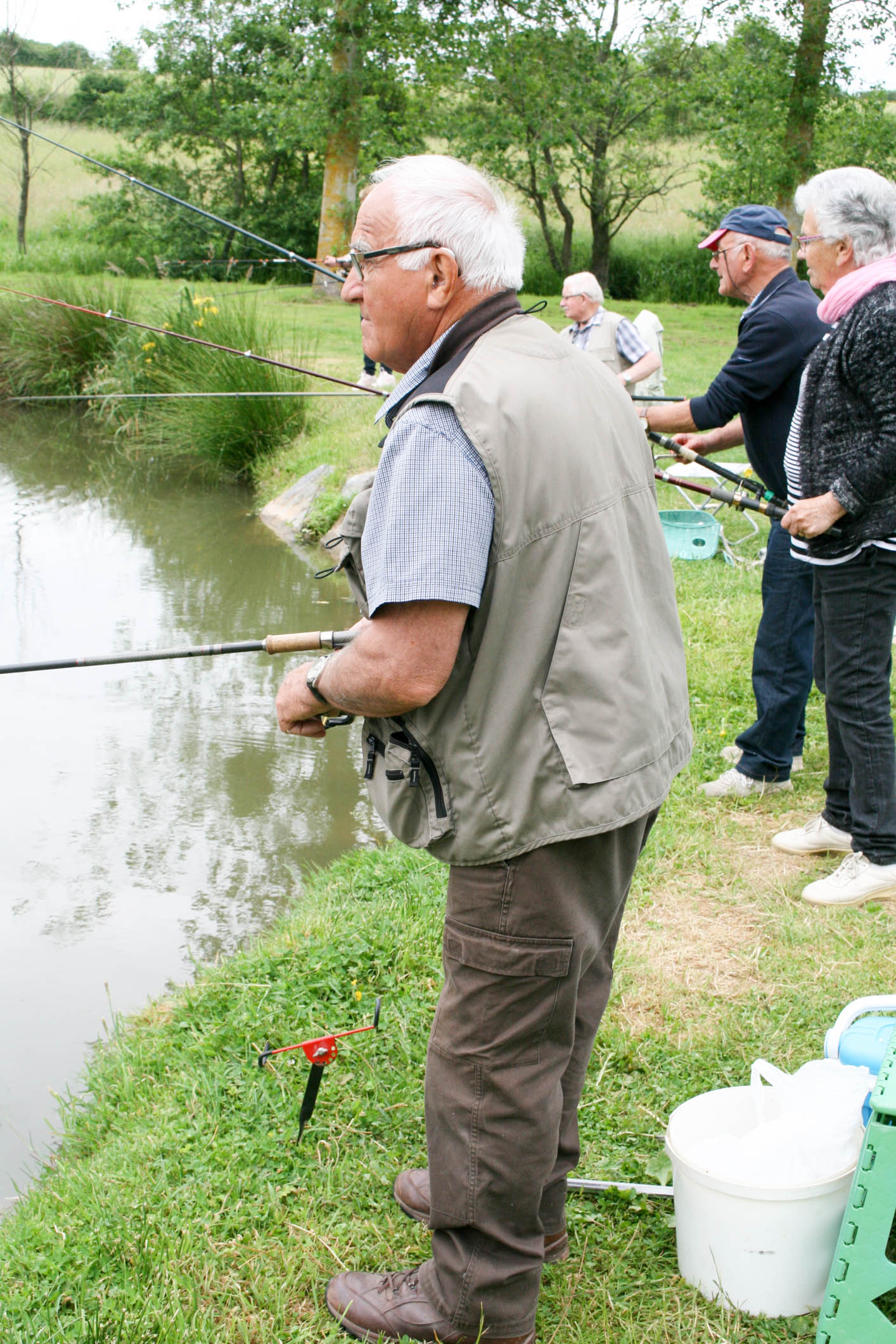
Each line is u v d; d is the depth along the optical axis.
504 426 1.60
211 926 3.79
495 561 1.61
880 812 3.29
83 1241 2.17
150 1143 2.44
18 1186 2.64
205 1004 3.03
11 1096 2.96
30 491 10.36
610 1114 2.45
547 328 1.77
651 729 1.71
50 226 26.97
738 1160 1.95
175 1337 1.94
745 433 3.73
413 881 3.53
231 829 4.50
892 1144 1.73
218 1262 2.12
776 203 19.22
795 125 18.95
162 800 4.74
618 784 1.66
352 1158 2.36
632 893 3.39
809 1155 1.95
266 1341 1.95
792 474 3.27
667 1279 2.05
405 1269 2.05
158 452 11.50
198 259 26.45
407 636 1.61
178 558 8.28
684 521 6.98
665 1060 2.63
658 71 23.61
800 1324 1.93
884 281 2.86
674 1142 2.06
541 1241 1.87
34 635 6.64
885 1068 1.84
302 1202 2.25
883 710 3.23
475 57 20.91
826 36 18.62
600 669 1.65
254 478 10.41
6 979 3.48
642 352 6.62
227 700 5.81
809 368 3.04
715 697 4.82
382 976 2.98
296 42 21.64
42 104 28.05
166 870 4.17
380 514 1.63
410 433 1.60
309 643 2.08
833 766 3.52
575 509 1.64
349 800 4.77
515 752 1.66
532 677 1.65
